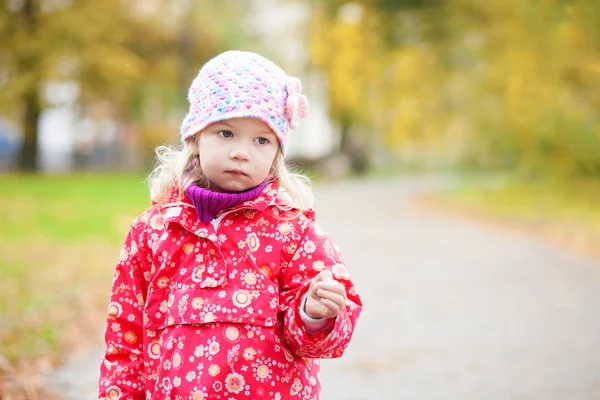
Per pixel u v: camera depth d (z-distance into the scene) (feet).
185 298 6.51
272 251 6.63
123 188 60.23
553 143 54.24
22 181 65.62
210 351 6.36
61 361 14.88
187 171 6.97
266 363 6.39
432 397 13.21
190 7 88.74
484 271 27.91
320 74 97.60
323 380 14.42
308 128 132.46
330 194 72.74
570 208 48.03
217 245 6.55
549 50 50.26
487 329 18.53
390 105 78.38
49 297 20.24
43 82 77.41
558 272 27.30
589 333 17.74
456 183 89.92
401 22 70.90
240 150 6.50
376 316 20.22
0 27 74.18
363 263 29.96
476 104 66.49
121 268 6.99
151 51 90.94
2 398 12.02
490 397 13.10
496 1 57.16
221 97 6.58
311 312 6.13
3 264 25.21
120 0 82.43
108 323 6.94
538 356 15.80
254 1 99.30
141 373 6.82
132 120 95.20
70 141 110.93
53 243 30.73
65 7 77.66
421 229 43.52
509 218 47.42
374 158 147.33
